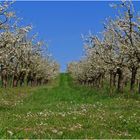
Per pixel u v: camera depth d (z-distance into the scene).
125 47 49.44
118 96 61.28
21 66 94.44
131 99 54.59
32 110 39.88
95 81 105.12
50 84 162.88
